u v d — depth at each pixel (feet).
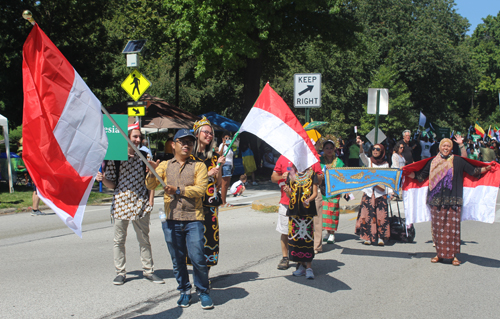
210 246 15.46
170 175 14.23
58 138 12.05
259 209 34.94
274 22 57.36
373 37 144.56
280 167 18.92
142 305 14.69
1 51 64.75
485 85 213.05
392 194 24.79
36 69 11.98
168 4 58.03
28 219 31.96
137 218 16.51
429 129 73.36
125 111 60.44
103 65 75.31
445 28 162.09
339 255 21.90
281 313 14.11
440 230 20.12
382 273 18.75
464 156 20.59
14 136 67.51
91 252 22.03
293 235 17.79
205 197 15.40
